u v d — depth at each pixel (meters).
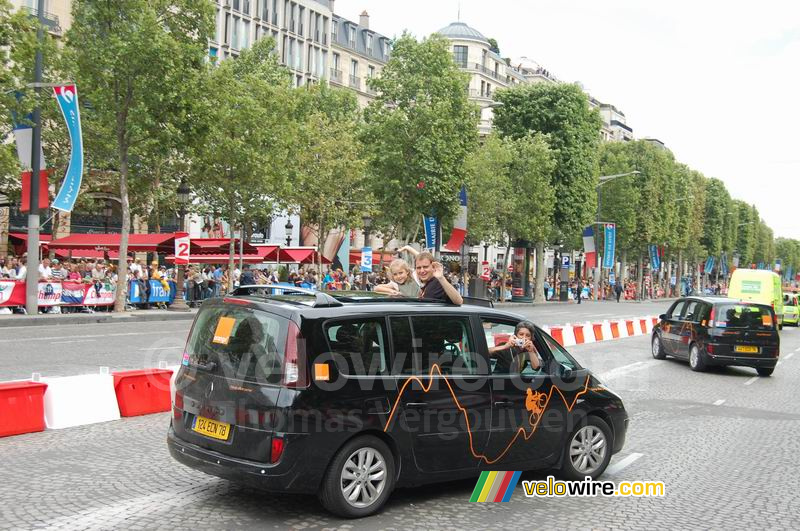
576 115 52.03
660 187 74.62
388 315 6.08
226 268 38.75
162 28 26.09
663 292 99.69
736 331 16.94
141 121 25.81
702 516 6.40
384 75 42.66
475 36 85.88
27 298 23.27
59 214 37.91
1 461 7.22
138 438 8.40
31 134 23.30
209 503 6.07
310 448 5.53
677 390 14.23
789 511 6.65
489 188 47.38
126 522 5.54
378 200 42.34
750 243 123.12
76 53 25.80
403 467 6.04
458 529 5.74
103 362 13.88
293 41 67.25
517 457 6.75
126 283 27.92
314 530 5.53
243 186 32.69
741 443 9.54
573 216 52.53
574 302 59.78
